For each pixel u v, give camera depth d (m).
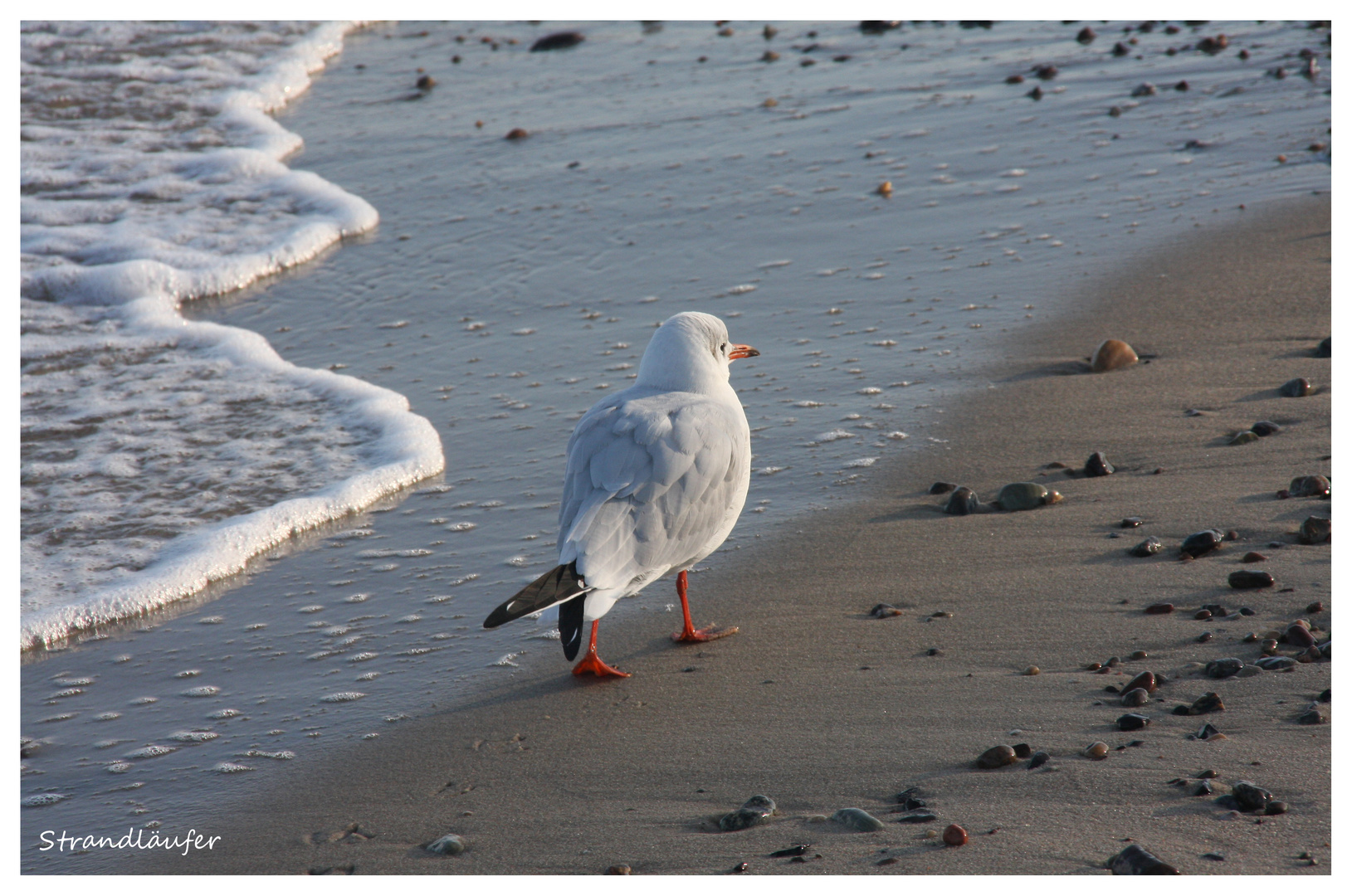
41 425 12.88
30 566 10.12
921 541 9.15
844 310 14.00
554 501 10.68
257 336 14.98
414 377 13.54
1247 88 20.78
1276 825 5.41
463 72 26.30
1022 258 14.88
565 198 18.70
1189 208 15.70
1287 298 12.75
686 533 7.89
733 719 7.06
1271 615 7.43
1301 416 10.34
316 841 6.32
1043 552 8.71
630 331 14.11
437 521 10.52
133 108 23.48
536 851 5.96
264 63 26.25
